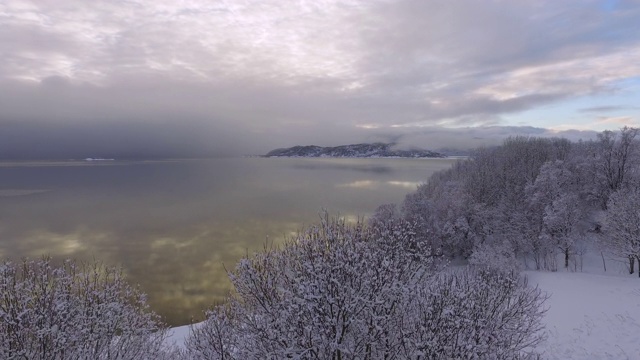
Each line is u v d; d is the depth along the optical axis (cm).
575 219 4562
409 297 970
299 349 866
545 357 1980
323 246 1036
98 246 7781
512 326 1267
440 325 884
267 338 929
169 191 18725
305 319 895
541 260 4903
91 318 1050
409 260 1030
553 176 4972
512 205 5584
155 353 1313
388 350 921
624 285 3209
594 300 2831
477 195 6078
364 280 917
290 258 1079
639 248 3672
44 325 945
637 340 2073
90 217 11306
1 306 929
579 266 4584
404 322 987
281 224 9431
